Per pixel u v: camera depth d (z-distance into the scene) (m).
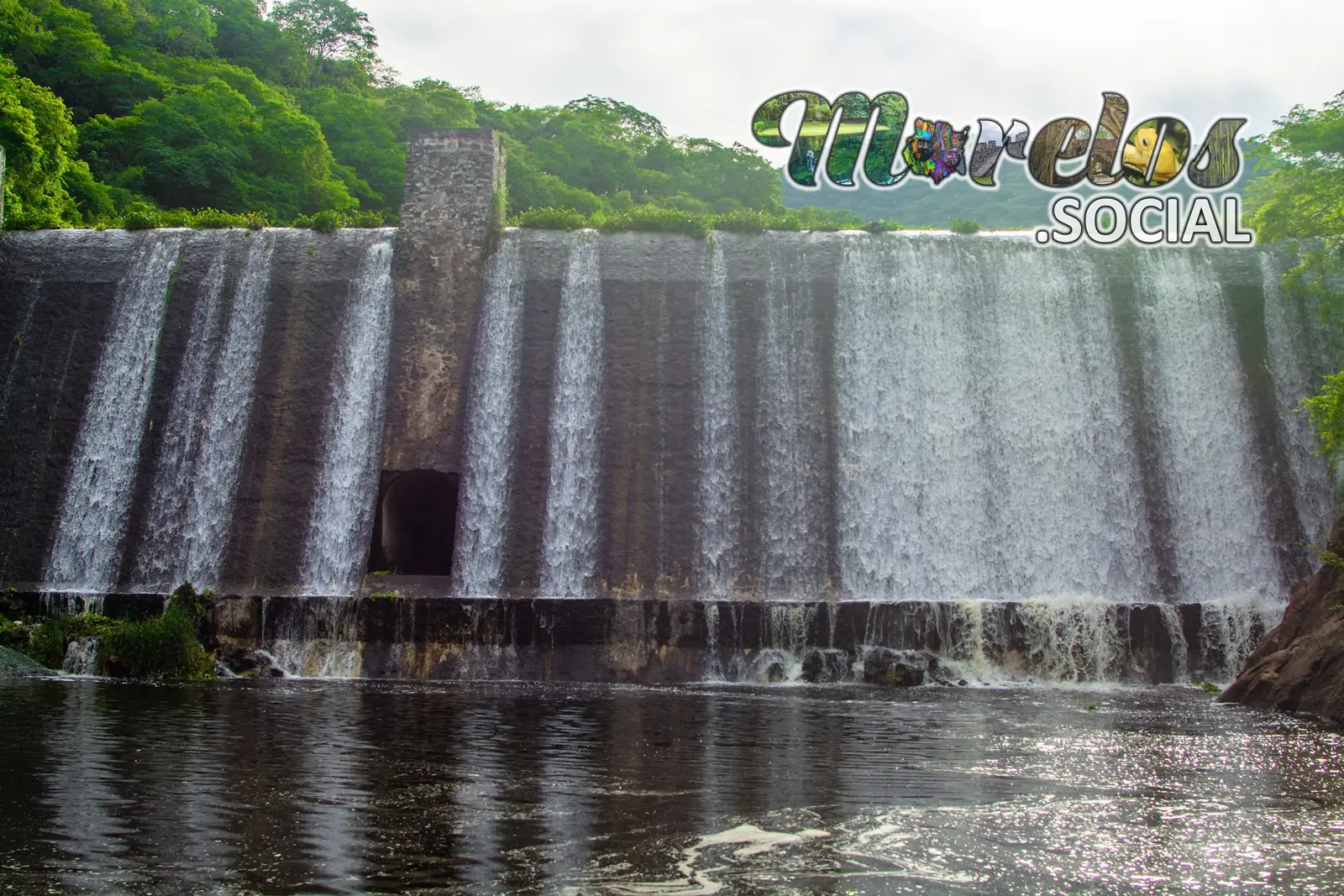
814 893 10.34
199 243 40.78
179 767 15.60
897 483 37.41
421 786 14.59
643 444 37.38
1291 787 15.28
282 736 18.89
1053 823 13.00
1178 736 20.58
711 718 23.02
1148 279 39.75
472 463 37.41
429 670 32.88
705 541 36.44
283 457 37.53
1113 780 15.74
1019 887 10.59
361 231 40.88
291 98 86.31
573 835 12.19
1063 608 32.72
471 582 35.97
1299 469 37.56
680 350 38.59
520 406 37.94
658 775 15.76
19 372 39.28
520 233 40.53
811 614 32.75
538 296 39.28
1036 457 37.59
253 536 36.50
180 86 73.25
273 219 64.88
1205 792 14.89
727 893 10.27
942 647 32.50
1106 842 12.16
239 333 39.34
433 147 40.62
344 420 38.16
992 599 35.38
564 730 20.59
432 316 39.16
